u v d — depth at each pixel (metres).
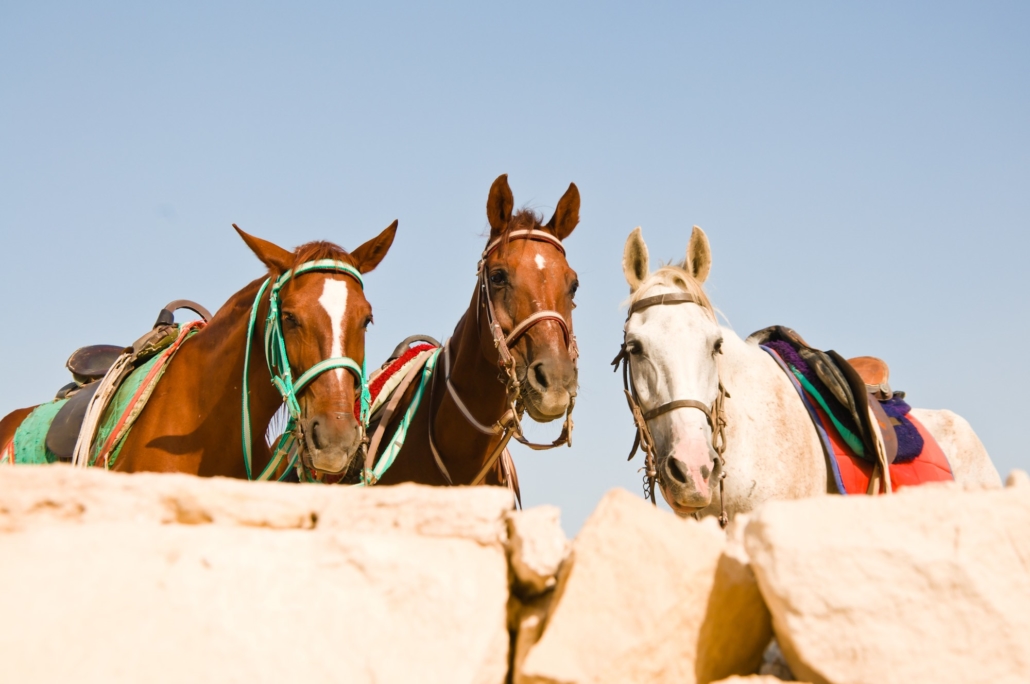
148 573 2.55
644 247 5.80
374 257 5.66
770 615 2.87
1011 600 2.65
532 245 5.85
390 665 2.54
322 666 2.51
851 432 5.51
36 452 5.66
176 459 5.14
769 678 2.71
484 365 5.78
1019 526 2.74
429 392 6.16
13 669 2.38
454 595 2.65
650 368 5.27
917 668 2.58
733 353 5.60
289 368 4.95
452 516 2.79
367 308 5.21
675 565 2.76
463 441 5.82
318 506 2.82
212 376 5.23
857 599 2.63
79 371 6.25
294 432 4.97
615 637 2.66
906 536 2.70
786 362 5.82
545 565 2.80
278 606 2.56
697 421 5.01
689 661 2.76
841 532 2.70
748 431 5.33
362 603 2.60
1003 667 2.58
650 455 5.27
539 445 5.82
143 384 5.36
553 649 2.64
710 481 5.03
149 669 2.43
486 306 5.74
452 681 2.54
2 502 2.65
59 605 2.48
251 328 5.20
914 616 2.62
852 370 5.46
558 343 5.48
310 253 5.24
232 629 2.51
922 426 6.16
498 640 2.67
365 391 5.21
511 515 2.91
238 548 2.63
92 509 2.69
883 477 5.29
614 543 2.76
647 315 5.44
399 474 6.13
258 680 2.46
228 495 2.77
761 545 2.73
